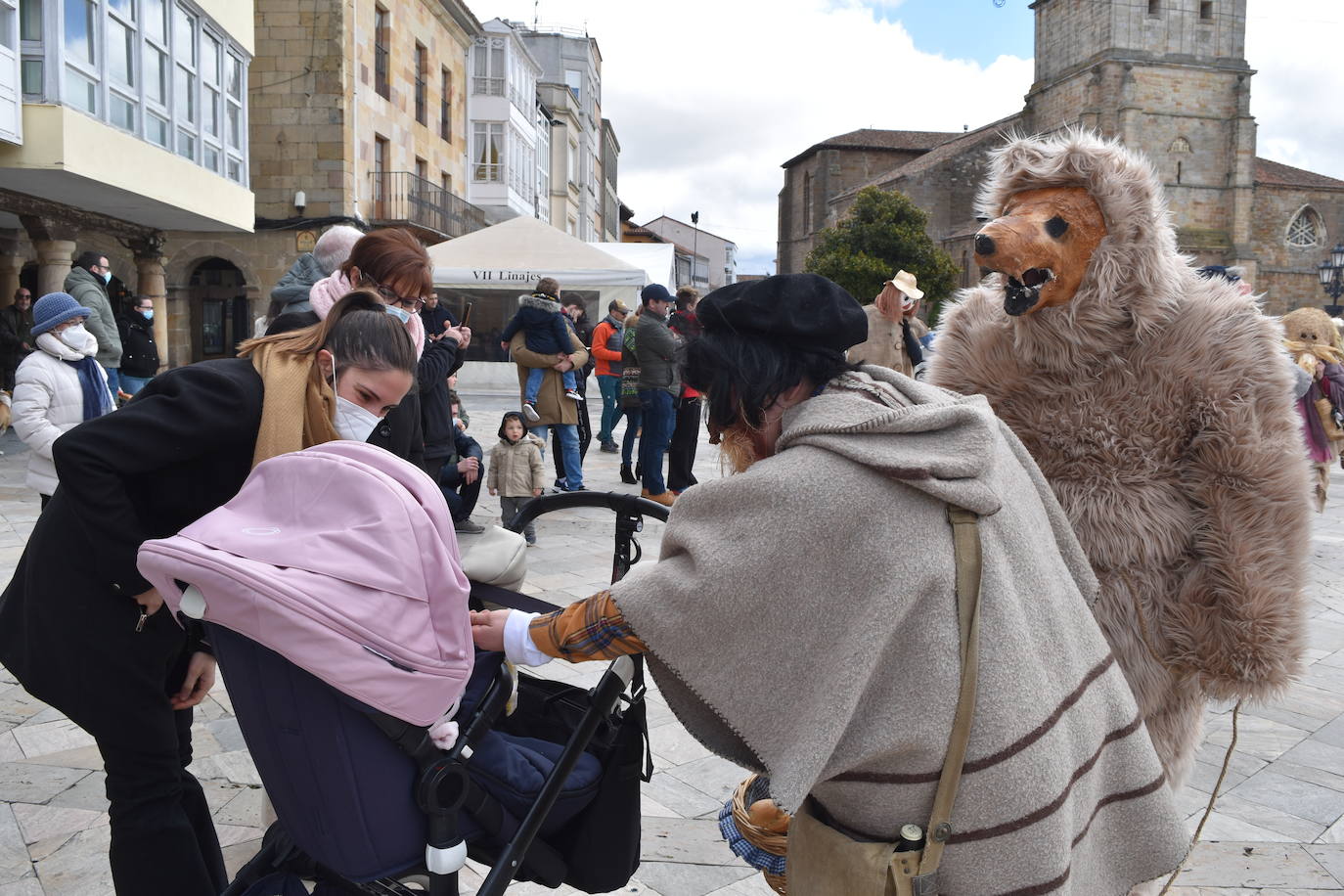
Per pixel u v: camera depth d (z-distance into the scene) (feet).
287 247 75.15
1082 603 5.17
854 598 4.48
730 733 4.94
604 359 40.22
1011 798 4.52
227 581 4.96
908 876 4.59
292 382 6.54
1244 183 165.27
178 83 47.57
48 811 10.05
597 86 210.18
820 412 4.85
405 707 5.08
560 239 52.13
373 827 5.32
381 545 5.11
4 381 45.27
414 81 93.61
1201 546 6.48
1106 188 6.51
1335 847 9.96
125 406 6.38
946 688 4.46
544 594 18.35
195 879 6.82
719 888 8.96
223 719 12.48
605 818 6.28
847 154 240.94
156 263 57.31
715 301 5.15
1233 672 6.34
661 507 6.42
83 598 6.51
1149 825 5.23
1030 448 6.97
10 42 35.83
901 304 20.17
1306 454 6.55
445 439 17.66
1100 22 165.89
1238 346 6.48
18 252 54.13
